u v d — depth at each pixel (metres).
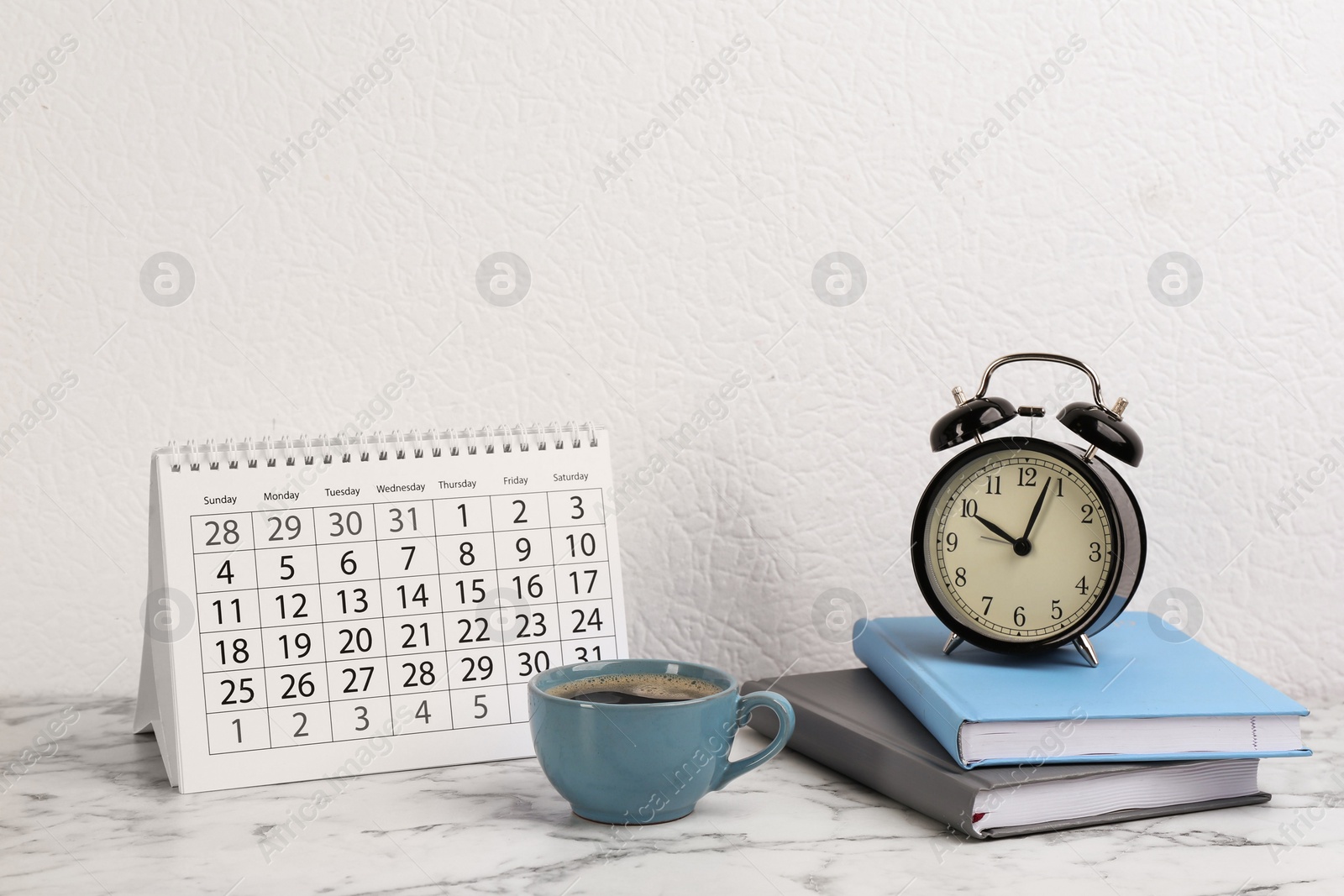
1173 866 0.61
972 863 0.61
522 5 0.92
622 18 0.93
